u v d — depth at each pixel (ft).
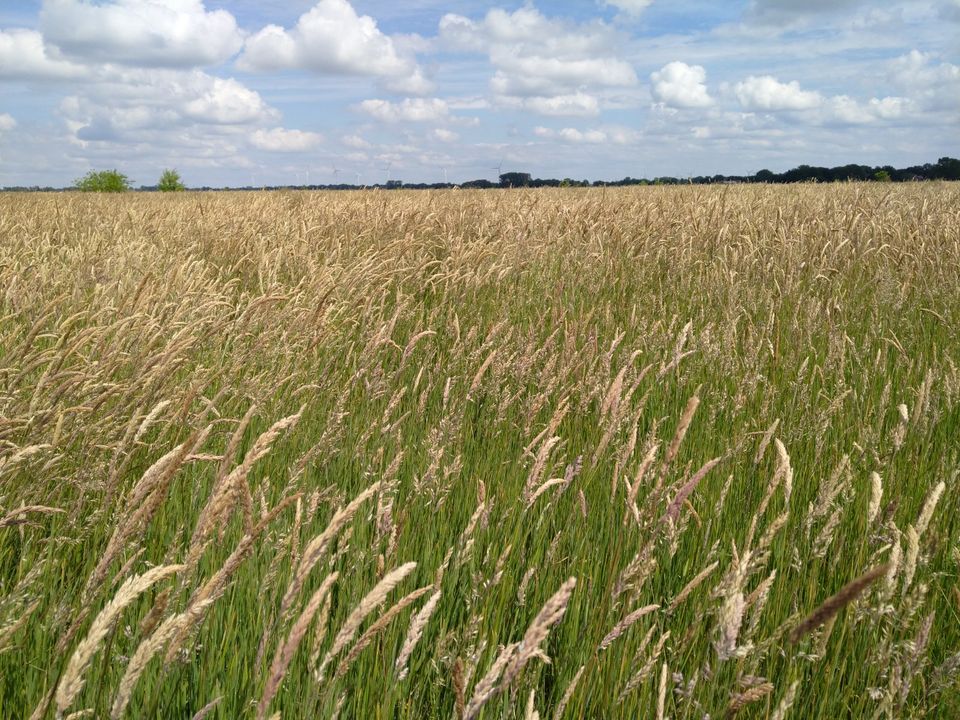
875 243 30.40
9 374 10.69
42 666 7.16
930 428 12.88
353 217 35.35
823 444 13.20
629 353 17.47
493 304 22.48
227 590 8.40
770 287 24.00
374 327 17.70
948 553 9.74
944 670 6.95
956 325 20.99
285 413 13.71
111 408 10.92
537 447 12.63
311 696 6.46
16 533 9.31
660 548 9.54
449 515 10.93
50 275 19.10
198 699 6.89
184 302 15.03
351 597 8.31
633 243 29.55
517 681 7.07
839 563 9.66
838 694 7.62
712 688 6.20
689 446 13.65
